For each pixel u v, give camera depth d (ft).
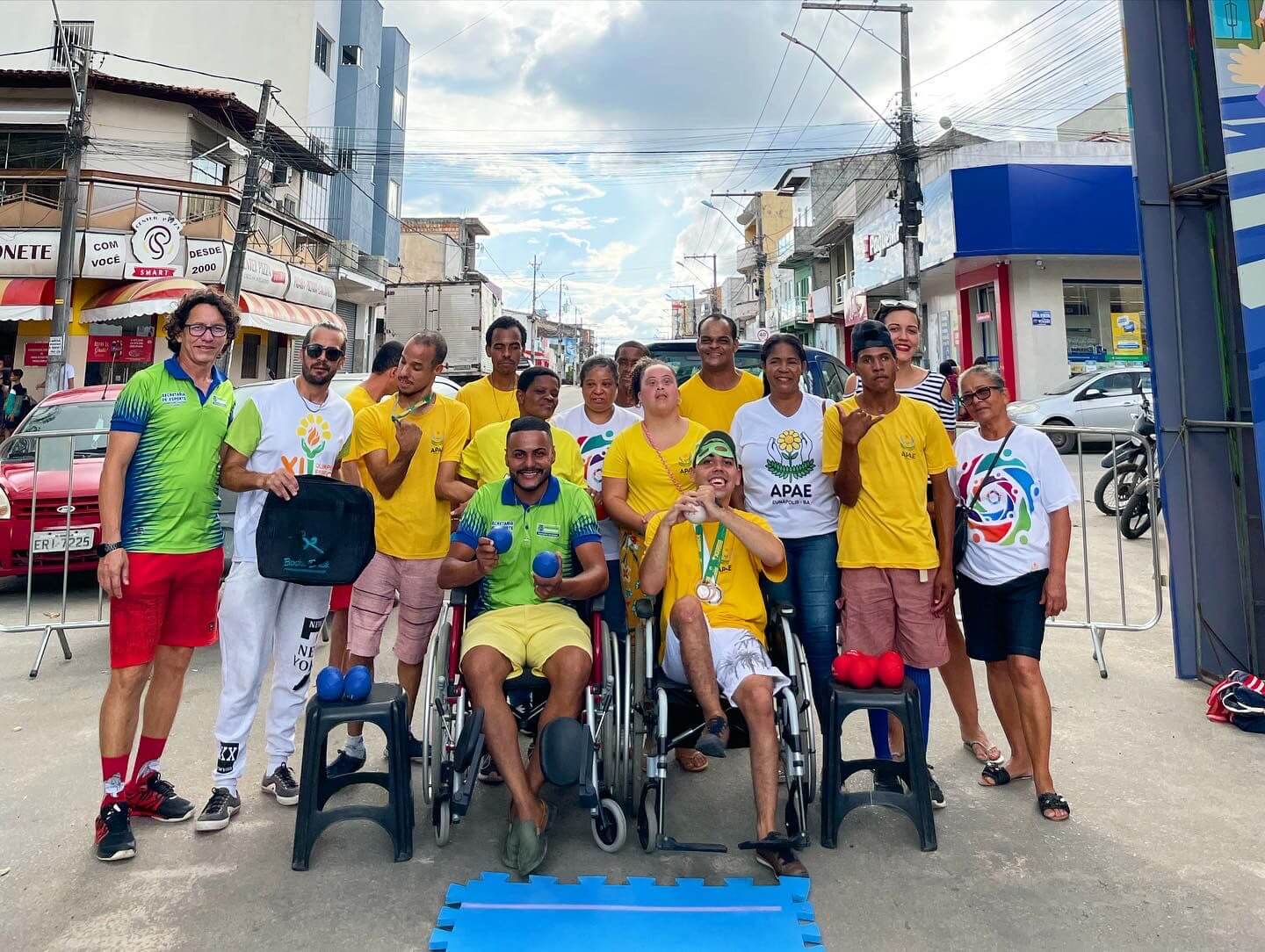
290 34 72.95
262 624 10.18
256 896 8.31
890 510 10.46
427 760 9.83
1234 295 14.82
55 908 8.06
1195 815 9.95
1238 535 14.79
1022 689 10.39
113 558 9.18
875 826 9.89
